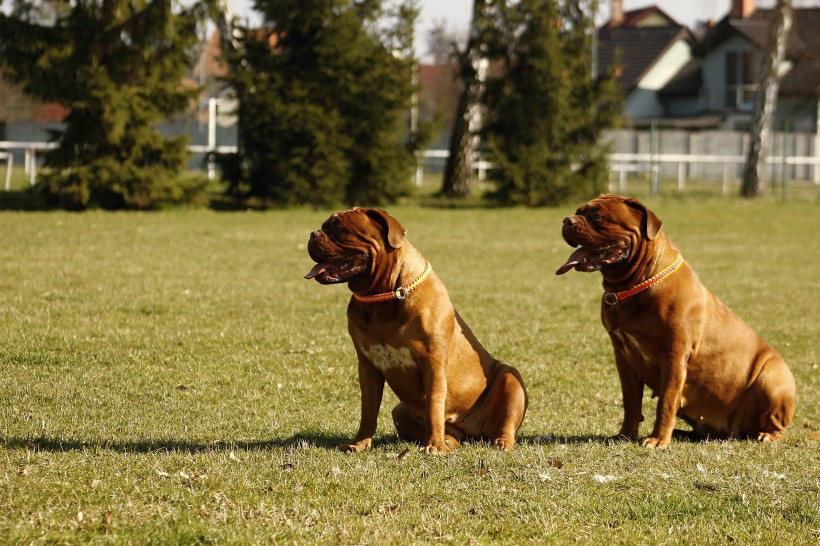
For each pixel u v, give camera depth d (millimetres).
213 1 28578
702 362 7445
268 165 31016
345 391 9516
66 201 28547
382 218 6453
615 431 8344
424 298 6605
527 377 10445
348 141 30734
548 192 33906
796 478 6227
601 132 34688
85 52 28078
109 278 15930
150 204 29234
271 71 30422
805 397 9812
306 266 18469
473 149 37438
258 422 8148
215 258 19203
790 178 57062
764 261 21266
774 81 38781
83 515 4926
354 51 30219
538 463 6355
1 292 14078
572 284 17438
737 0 69625
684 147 56938
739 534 5031
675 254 7281
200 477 5672
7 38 27266
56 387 9047
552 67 32781
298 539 4762
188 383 9562
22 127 58406
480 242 23672
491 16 33656
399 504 5363
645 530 5098
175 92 28875
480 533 4992
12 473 5734
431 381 6668
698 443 7488
